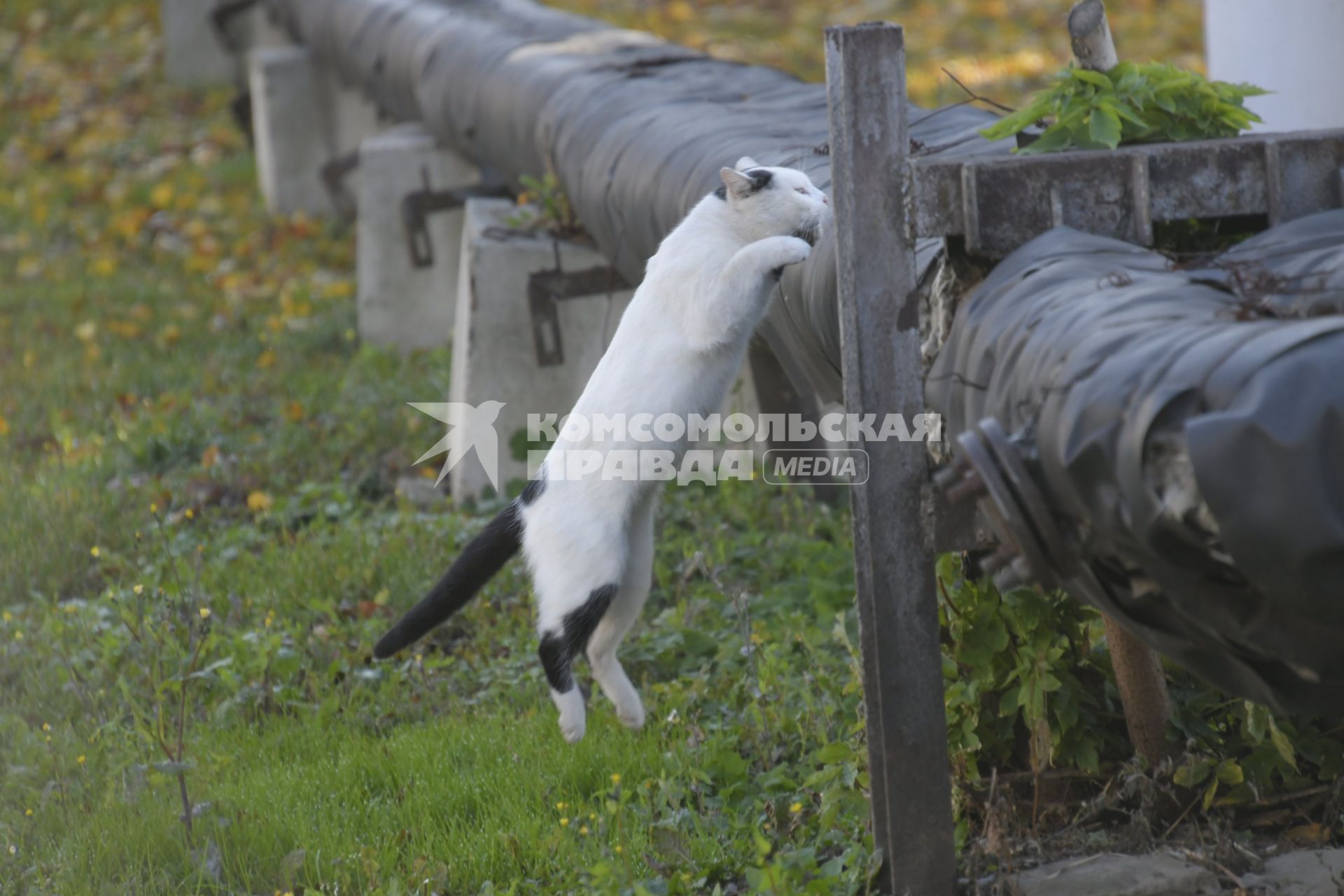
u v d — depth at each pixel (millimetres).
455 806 6676
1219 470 3285
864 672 5254
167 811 6469
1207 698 6270
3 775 7168
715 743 6922
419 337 15719
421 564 9680
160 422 12656
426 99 15445
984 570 4500
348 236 20188
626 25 29266
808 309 6520
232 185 22688
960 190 4871
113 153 24234
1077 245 4637
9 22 31922
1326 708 3789
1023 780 6137
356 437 12484
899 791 5262
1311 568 3254
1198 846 5691
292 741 7516
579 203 10875
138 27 31797
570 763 6914
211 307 17062
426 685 8242
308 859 6156
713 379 6828
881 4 30172
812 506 10398
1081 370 3812
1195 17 27000
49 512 10562
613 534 6938
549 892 5852
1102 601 4105
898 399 4980
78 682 8086
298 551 9930
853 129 4832
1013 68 24359
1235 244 5195
